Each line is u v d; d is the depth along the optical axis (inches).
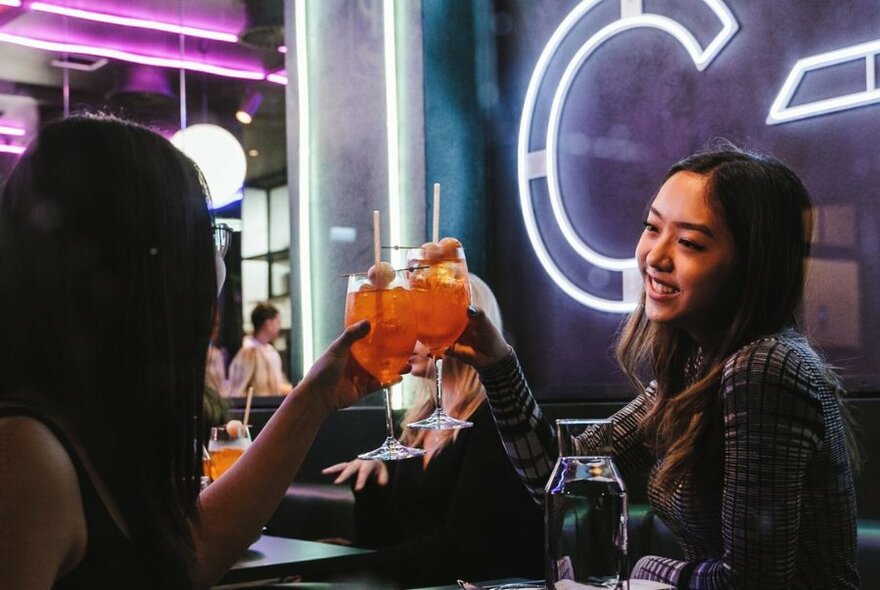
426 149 158.2
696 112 137.5
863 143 118.3
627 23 145.7
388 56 162.7
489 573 94.1
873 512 102.8
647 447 70.1
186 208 41.2
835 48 121.7
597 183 150.3
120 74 271.4
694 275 60.9
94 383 38.9
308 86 179.2
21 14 259.4
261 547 88.3
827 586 60.5
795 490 55.9
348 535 131.6
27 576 33.9
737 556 55.5
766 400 56.4
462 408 98.5
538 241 156.5
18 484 34.4
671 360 68.2
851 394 113.2
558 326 154.8
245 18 255.0
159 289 39.9
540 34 158.6
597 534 41.0
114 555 37.4
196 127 263.0
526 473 66.3
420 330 54.5
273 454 48.4
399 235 161.9
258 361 239.6
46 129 40.0
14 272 38.6
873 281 116.5
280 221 291.4
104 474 38.9
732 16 132.9
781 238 60.4
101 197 38.9
